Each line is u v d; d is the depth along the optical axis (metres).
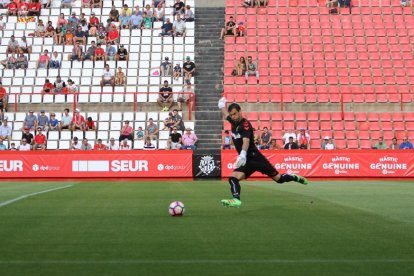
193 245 9.54
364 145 41.41
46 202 16.73
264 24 50.53
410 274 7.62
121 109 43.53
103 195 19.59
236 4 51.88
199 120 41.75
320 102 44.00
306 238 10.22
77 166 34.09
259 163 14.32
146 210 14.57
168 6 51.34
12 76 45.59
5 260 8.40
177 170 33.81
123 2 51.88
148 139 37.47
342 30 50.09
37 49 47.66
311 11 51.78
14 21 50.31
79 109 43.53
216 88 45.12
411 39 49.47
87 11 51.31
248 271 7.74
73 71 45.94
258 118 42.50
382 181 31.44
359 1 52.44
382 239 10.13
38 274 7.56
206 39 48.94
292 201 16.97
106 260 8.38
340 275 7.55
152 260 8.39
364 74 46.56
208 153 33.88
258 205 15.72
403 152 33.94
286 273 7.64
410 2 52.25
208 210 14.47
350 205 15.83
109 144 38.91
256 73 45.62
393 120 42.69
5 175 34.16
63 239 10.13
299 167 33.72
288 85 45.38
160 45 48.00
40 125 40.59
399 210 14.57
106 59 46.72
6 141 39.81
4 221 12.43
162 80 45.31
